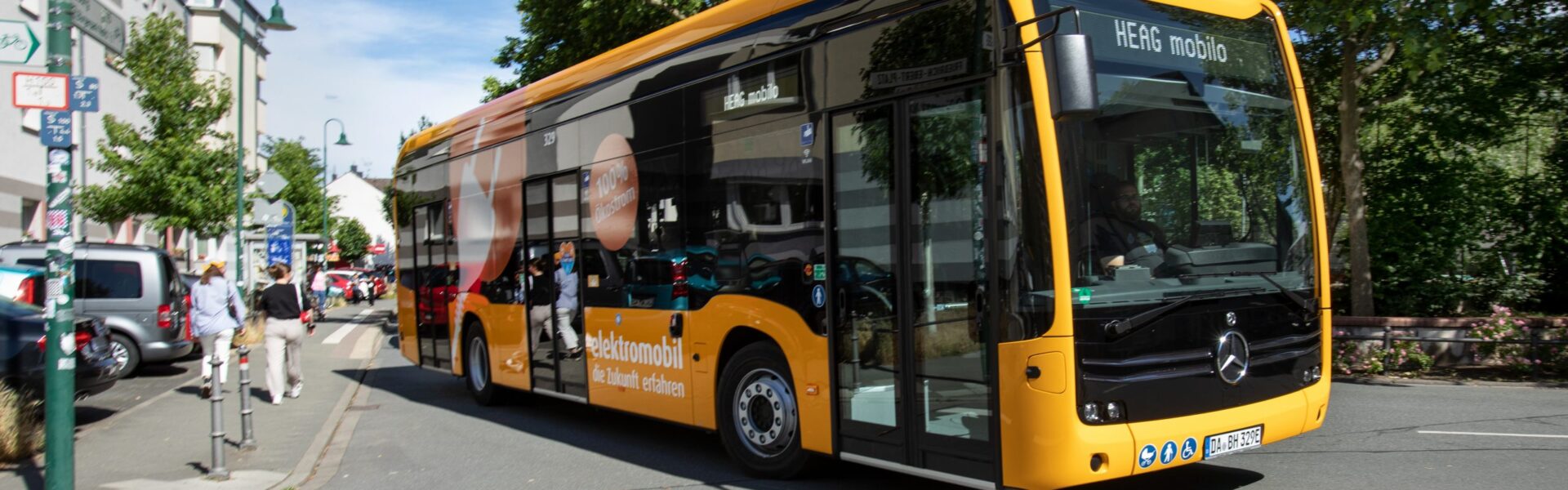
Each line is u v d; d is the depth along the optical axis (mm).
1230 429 5832
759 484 7492
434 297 12836
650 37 8633
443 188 12516
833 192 6609
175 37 23312
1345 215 17469
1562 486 6883
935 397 5934
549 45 22688
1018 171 5410
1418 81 15836
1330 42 15852
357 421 11312
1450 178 16016
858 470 7852
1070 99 5027
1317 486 6957
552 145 9914
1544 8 14891
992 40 5555
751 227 7297
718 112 7660
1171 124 5906
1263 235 6207
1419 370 13492
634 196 8594
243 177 24688
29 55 6992
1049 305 5336
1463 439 8578
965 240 5699
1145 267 5645
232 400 12680
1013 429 5449
